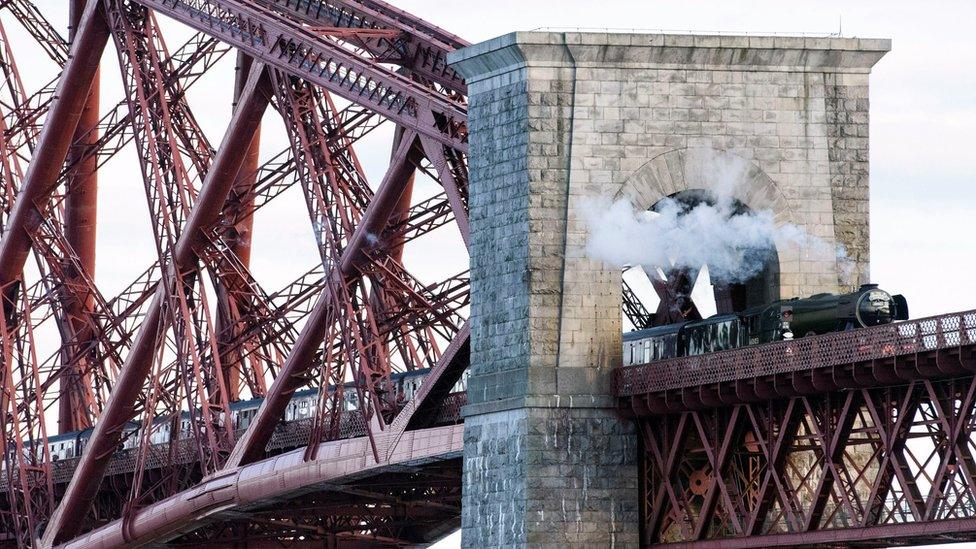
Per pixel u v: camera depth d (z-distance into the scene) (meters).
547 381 99.06
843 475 97.44
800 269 101.81
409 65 118.12
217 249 126.50
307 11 123.44
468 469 101.94
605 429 99.12
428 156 110.19
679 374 95.62
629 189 100.31
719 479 94.31
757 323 97.31
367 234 114.44
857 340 87.56
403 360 123.94
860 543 89.31
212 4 121.06
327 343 116.06
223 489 121.50
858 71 102.94
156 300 126.94
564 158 100.06
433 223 115.00
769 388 91.56
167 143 127.38
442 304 115.44
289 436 123.38
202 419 126.00
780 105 102.06
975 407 84.31
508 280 100.50
